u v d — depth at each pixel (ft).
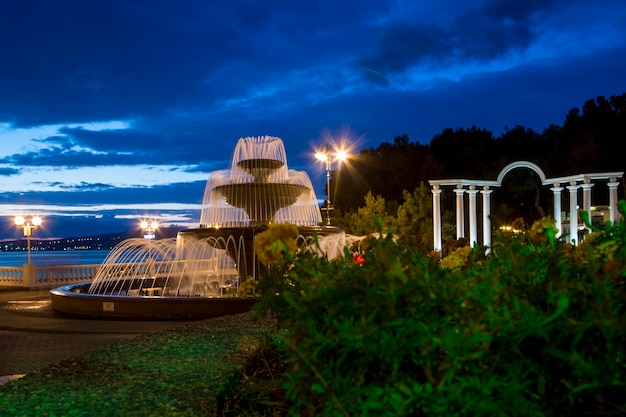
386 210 125.29
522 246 10.37
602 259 8.55
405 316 6.50
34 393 12.80
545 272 7.89
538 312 6.66
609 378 6.29
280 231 9.02
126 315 47.01
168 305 45.60
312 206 63.87
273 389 11.89
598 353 6.39
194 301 45.34
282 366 13.73
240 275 56.54
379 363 7.38
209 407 11.57
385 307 6.51
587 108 159.94
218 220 60.18
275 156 62.90
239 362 15.12
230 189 56.80
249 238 54.24
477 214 117.80
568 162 144.36
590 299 6.65
